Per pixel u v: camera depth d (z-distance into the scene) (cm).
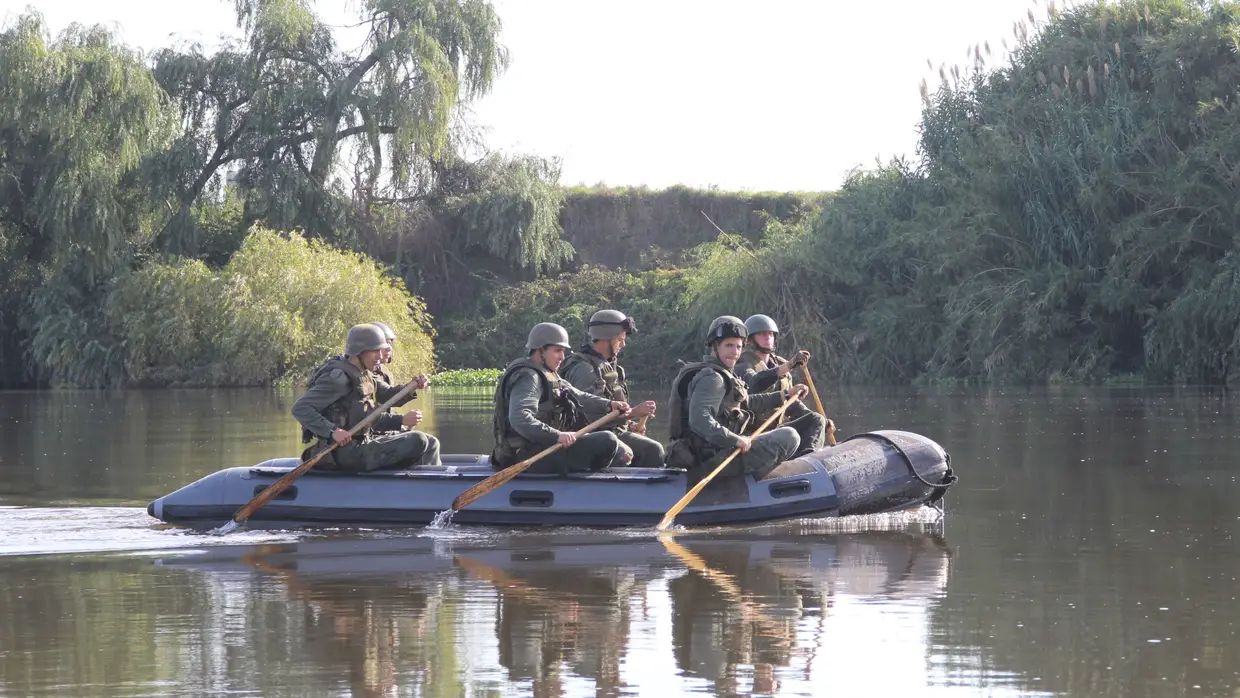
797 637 535
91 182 3070
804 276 3284
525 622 563
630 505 826
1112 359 2886
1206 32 2809
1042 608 588
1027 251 2964
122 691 461
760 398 898
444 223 3931
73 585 652
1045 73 3066
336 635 541
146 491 1045
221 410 2162
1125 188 2852
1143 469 1149
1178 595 615
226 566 705
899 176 3331
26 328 3203
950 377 2998
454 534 812
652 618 570
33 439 1572
